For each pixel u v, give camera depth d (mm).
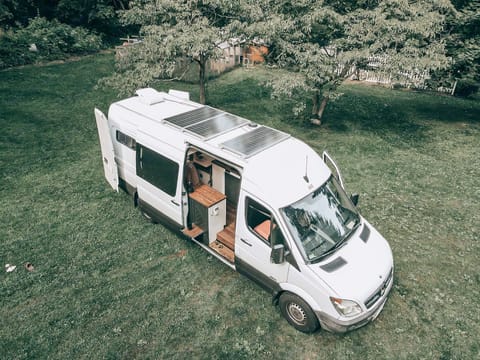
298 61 11961
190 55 12008
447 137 13219
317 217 6172
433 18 10898
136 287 6914
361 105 15969
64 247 7816
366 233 6477
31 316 6305
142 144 8078
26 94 15070
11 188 9570
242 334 6066
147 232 8359
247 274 6676
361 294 5523
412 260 7613
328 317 5594
